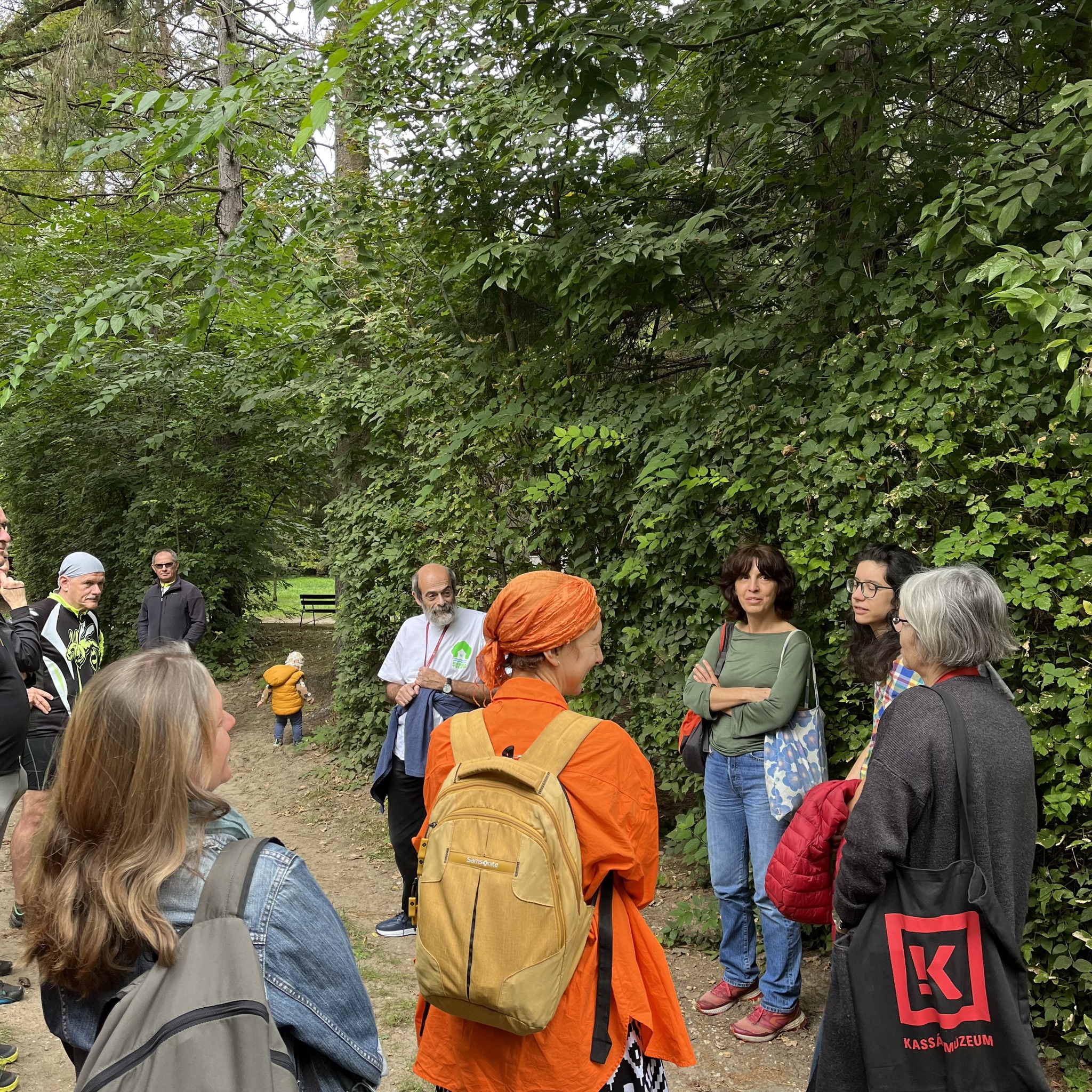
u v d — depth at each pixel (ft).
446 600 14.19
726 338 14.74
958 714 6.59
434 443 20.20
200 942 4.03
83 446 40.14
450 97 18.65
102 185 46.60
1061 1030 10.68
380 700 24.00
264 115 20.59
